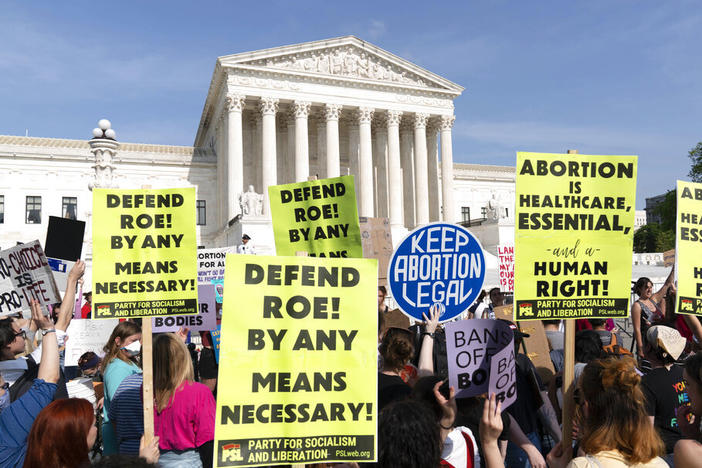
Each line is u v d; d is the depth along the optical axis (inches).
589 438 197.8
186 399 277.3
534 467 257.6
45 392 267.3
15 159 3011.8
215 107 3390.7
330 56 3107.8
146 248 307.4
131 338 351.6
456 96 3341.5
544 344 373.1
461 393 263.3
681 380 287.0
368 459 223.6
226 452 211.8
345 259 236.4
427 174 3398.1
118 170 3176.7
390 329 309.6
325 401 224.8
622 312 284.8
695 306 323.6
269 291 226.8
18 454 247.6
